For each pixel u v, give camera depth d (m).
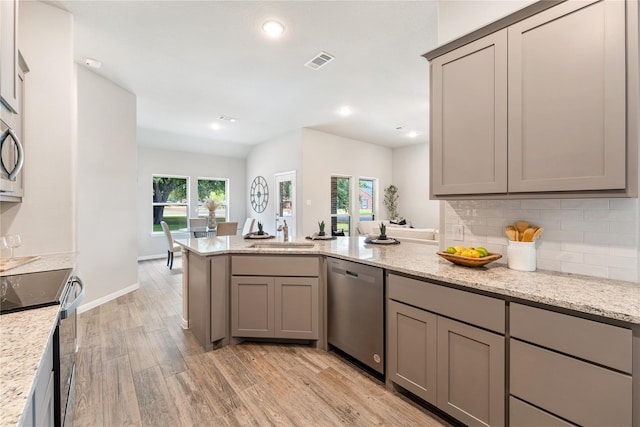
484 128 1.63
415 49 2.98
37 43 2.24
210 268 2.42
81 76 3.27
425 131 6.33
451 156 1.78
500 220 1.88
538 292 1.26
